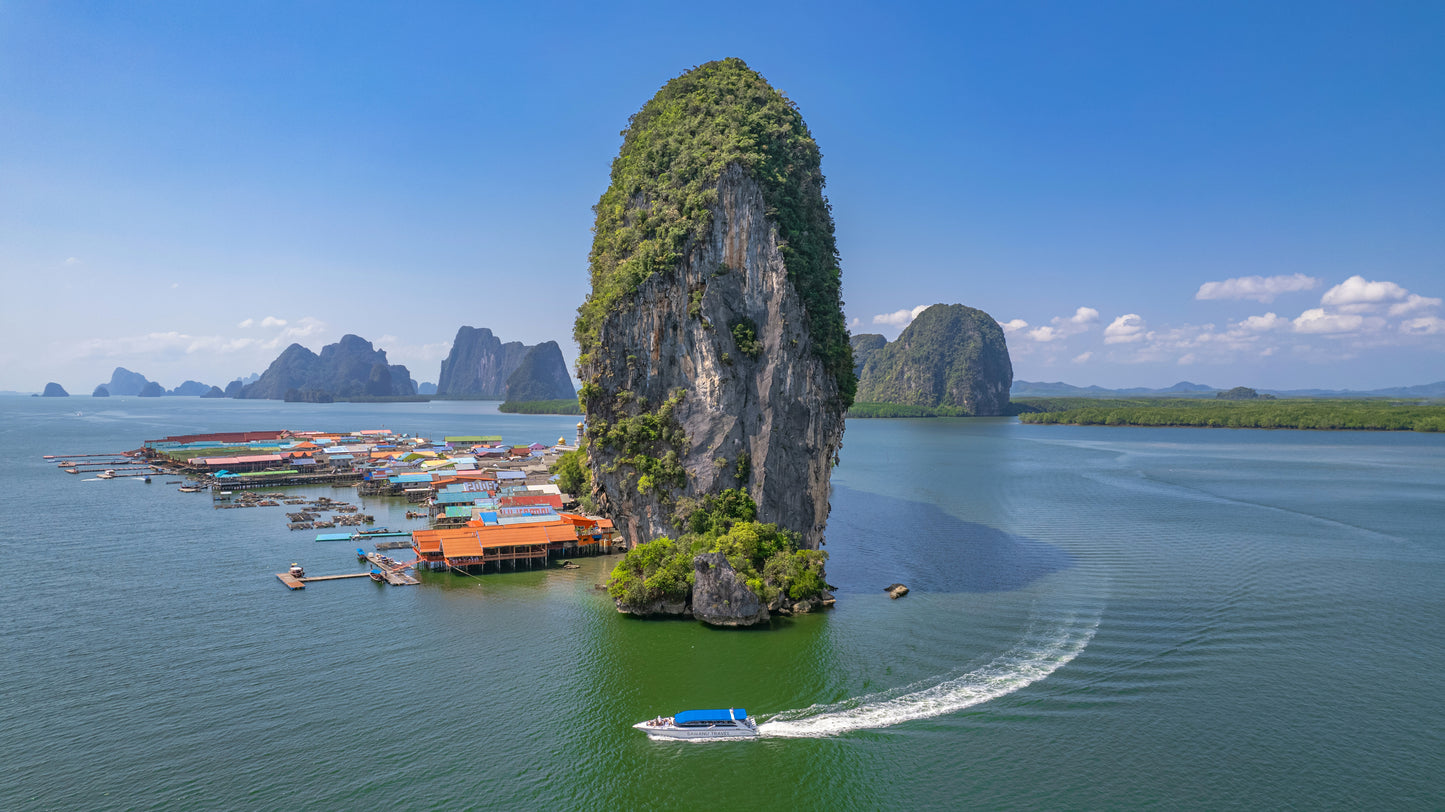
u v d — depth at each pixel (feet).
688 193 333.83
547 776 183.11
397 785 177.58
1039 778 181.78
